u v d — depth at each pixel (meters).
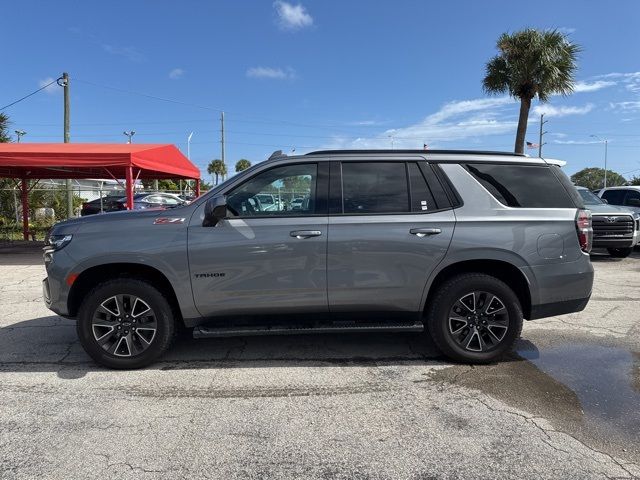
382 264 4.45
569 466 2.98
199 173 18.39
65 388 4.16
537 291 4.56
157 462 3.03
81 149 13.20
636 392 4.05
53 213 22.92
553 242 4.56
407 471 2.94
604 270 10.40
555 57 17.83
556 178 4.72
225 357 4.91
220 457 3.09
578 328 5.91
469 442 3.27
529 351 5.07
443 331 4.57
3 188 21.84
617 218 11.48
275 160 4.61
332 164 4.61
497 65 18.84
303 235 4.39
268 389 4.13
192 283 4.41
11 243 16.73
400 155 4.67
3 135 20.23
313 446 3.22
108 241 4.39
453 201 4.56
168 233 4.40
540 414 3.66
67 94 22.70
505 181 4.65
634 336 5.59
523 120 19.05
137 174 16.53
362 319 4.67
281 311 4.52
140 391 4.10
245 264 4.41
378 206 4.52
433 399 3.93
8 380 4.34
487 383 4.24
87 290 4.70
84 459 3.07
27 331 5.88
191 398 3.96
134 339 4.55
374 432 3.40
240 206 4.52
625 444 3.24
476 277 4.52
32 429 3.45
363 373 4.48
